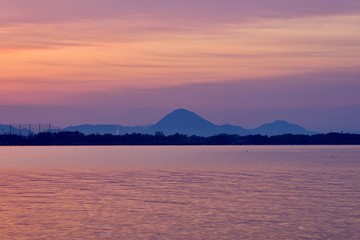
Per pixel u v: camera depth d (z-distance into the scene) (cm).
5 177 16300
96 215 8388
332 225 7625
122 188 12606
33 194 11300
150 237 6844
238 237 6881
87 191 11906
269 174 17412
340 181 14538
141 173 18000
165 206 9369
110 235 6956
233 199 10344
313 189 12262
